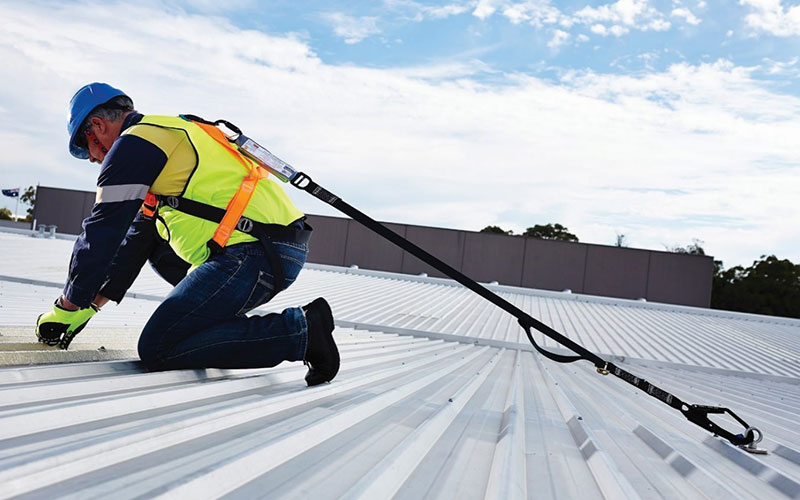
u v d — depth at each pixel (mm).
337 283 12562
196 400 2207
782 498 1874
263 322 2613
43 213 25875
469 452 2078
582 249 24297
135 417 1834
